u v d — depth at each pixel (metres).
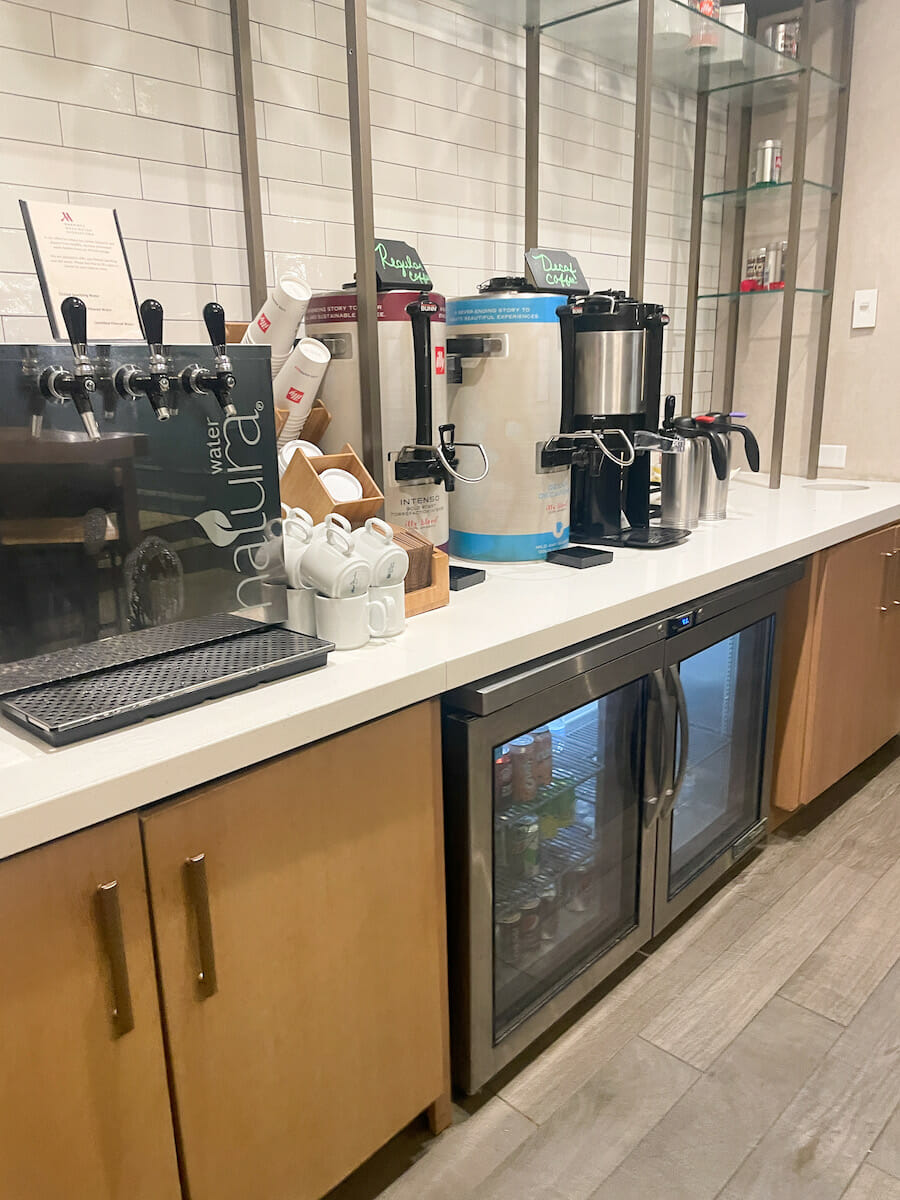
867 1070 1.54
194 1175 1.03
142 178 1.56
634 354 1.78
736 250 2.94
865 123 2.66
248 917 1.02
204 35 1.60
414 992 1.28
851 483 2.80
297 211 1.80
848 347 2.81
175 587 1.12
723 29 2.26
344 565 1.20
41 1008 0.86
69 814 0.83
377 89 1.89
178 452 1.09
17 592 0.98
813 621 2.12
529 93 2.17
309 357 1.50
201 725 0.98
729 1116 1.46
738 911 2.00
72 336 0.95
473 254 2.17
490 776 1.30
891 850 2.22
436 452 1.50
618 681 1.50
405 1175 1.37
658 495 2.33
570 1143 1.41
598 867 1.78
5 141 1.40
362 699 1.09
